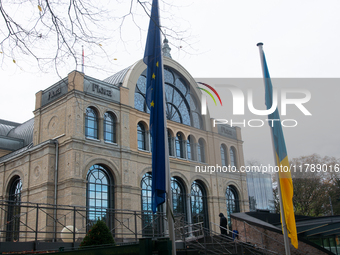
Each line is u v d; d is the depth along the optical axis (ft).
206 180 120.47
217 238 68.95
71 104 92.38
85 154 90.84
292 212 45.03
